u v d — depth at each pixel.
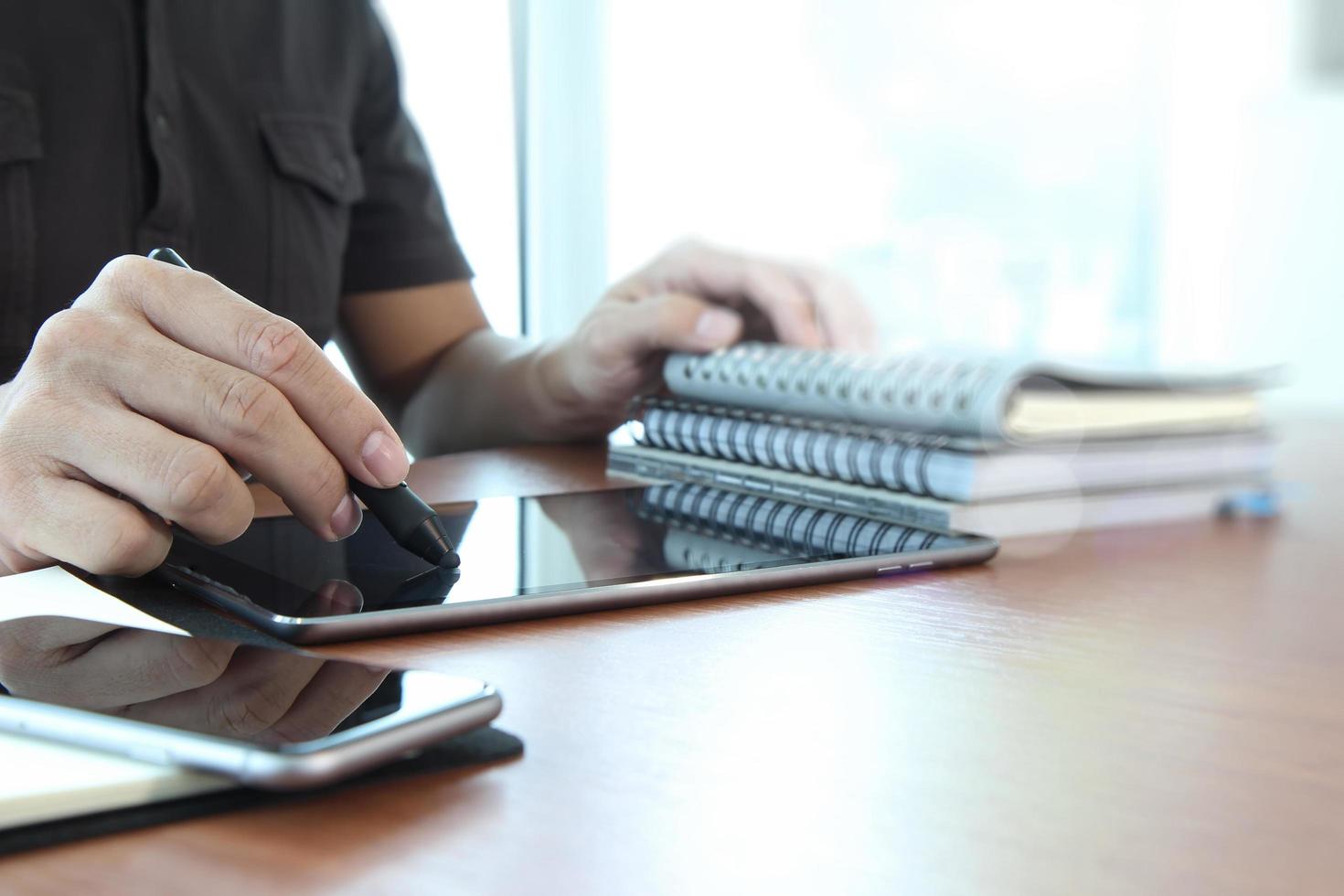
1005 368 0.62
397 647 0.40
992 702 0.35
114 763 0.27
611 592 0.45
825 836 0.25
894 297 3.65
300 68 1.26
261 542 0.54
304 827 0.25
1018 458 0.62
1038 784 0.29
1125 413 0.68
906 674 0.38
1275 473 0.92
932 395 0.63
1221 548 0.62
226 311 0.49
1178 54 3.89
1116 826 0.26
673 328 0.87
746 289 0.97
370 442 0.48
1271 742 0.32
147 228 1.10
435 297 1.37
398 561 0.50
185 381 0.46
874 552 0.53
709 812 0.27
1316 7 3.84
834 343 0.96
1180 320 3.85
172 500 0.45
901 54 3.61
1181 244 3.86
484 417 1.12
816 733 0.32
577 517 0.62
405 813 0.26
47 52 1.05
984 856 0.24
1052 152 3.86
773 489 0.71
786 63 3.38
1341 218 3.43
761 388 0.77
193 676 0.32
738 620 0.44
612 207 3.04
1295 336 3.54
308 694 0.30
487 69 2.83
